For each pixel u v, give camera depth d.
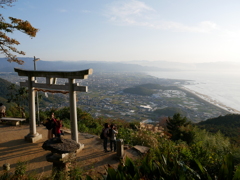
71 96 6.77
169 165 3.75
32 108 7.92
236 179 2.84
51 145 4.73
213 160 5.18
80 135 8.97
